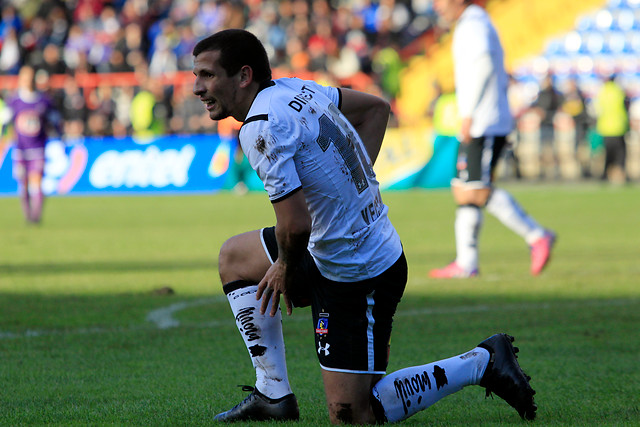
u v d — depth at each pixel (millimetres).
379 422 7035
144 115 45125
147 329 12016
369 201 7000
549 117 48312
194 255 21234
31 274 17906
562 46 55094
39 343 11078
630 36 55125
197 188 44281
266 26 54156
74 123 45750
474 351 7246
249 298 7391
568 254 20766
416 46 53031
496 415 7574
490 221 31484
